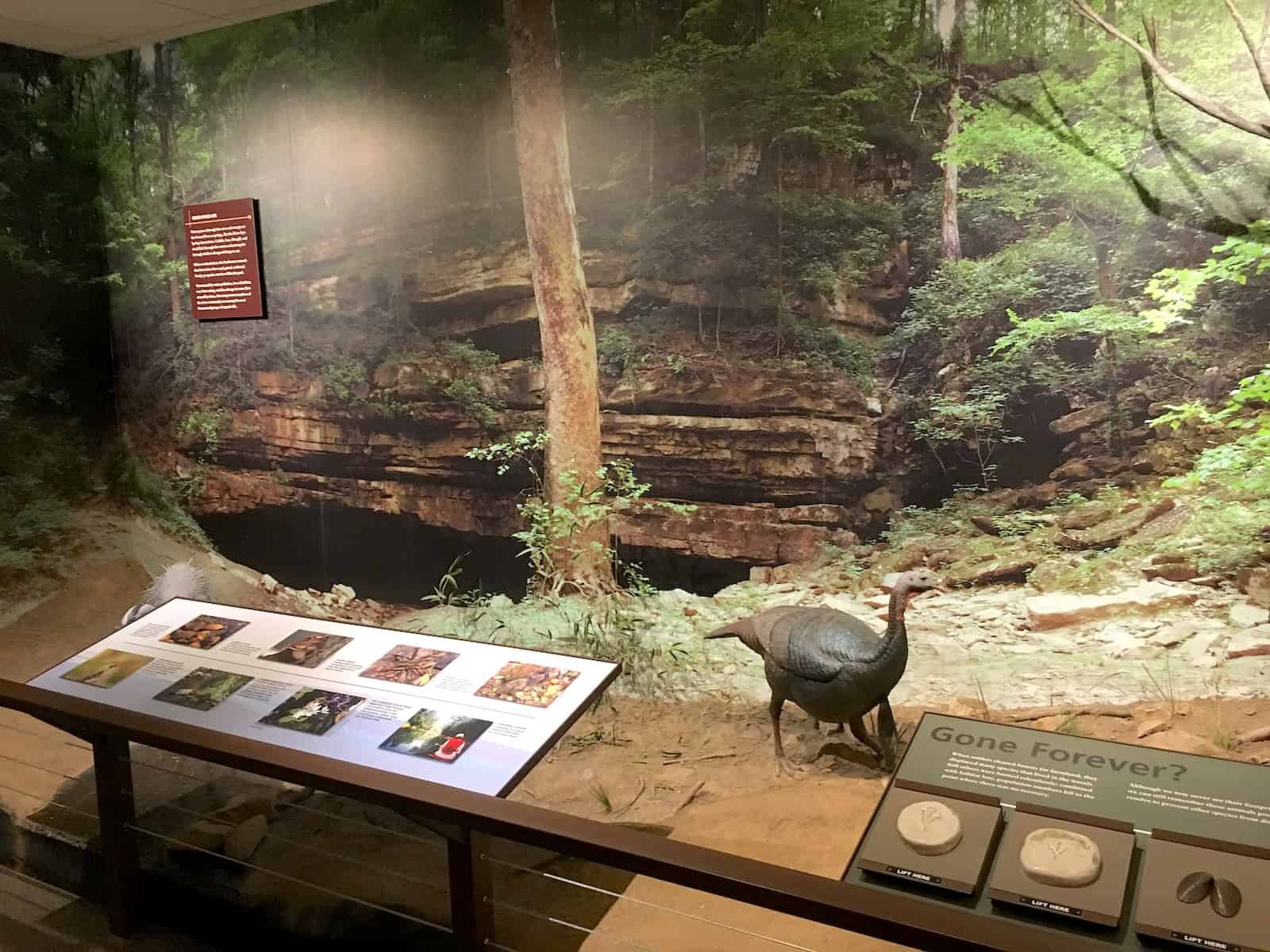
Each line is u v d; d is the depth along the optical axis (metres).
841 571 4.41
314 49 5.34
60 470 6.38
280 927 3.00
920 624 4.20
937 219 3.98
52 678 3.32
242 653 3.38
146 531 6.55
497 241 5.00
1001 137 3.80
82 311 6.41
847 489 4.36
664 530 4.81
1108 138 3.61
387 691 3.00
